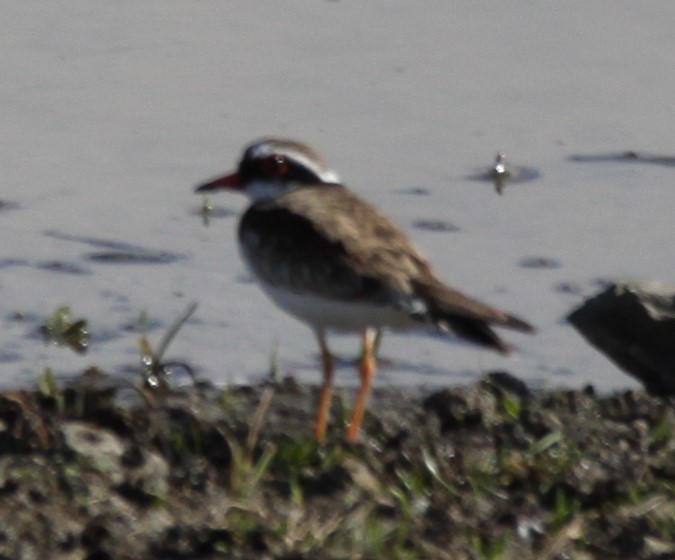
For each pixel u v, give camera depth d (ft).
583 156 53.67
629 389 38.78
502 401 35.76
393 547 28.45
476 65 60.44
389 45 61.98
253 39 62.13
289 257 33.73
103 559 27.68
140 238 48.03
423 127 55.47
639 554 28.96
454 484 31.60
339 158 52.90
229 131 54.54
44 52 59.98
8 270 45.68
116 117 55.42
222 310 43.98
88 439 31.63
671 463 33.06
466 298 32.30
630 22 64.64
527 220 49.44
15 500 29.07
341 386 39.14
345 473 31.09
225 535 28.25
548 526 29.96
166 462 31.60
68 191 50.70
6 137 53.83
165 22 63.41
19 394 33.83
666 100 57.82
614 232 48.73
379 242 33.32
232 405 35.68
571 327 43.60
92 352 41.09
